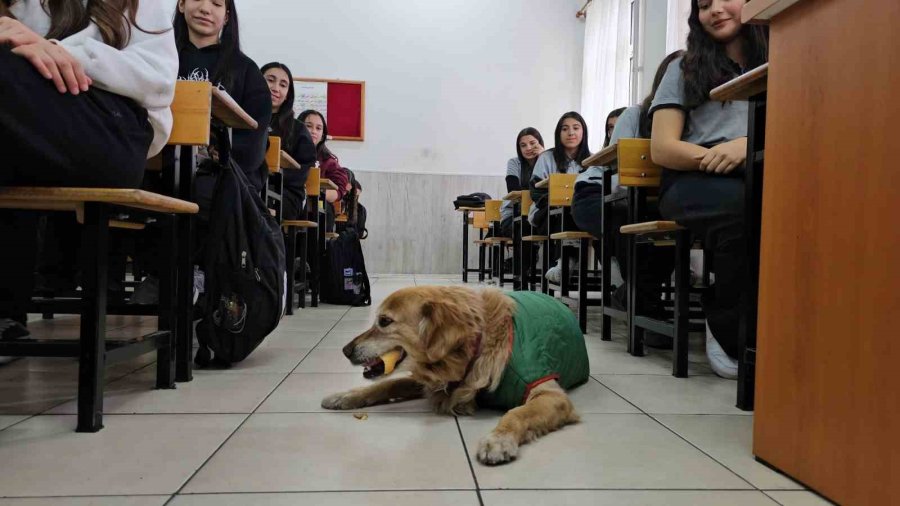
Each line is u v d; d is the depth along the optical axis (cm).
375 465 112
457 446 124
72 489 98
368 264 760
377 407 155
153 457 114
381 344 153
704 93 202
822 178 100
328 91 749
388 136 759
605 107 684
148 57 138
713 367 197
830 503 97
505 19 768
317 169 382
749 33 203
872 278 89
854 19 94
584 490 101
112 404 153
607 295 278
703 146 208
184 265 177
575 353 173
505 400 148
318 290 407
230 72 240
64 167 121
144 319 308
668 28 523
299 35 746
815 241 102
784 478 108
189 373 179
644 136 271
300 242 395
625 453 121
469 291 159
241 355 196
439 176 762
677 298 197
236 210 190
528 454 119
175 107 167
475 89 767
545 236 399
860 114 92
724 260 185
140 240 239
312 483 102
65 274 247
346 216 598
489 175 771
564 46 773
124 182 131
